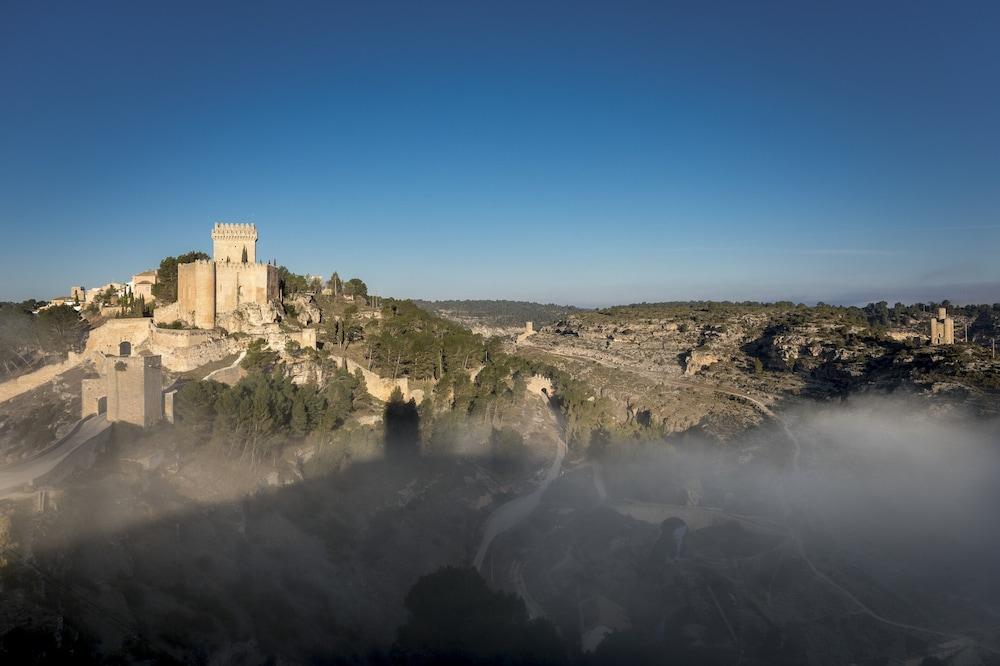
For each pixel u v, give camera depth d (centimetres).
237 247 17300
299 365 14775
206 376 12788
